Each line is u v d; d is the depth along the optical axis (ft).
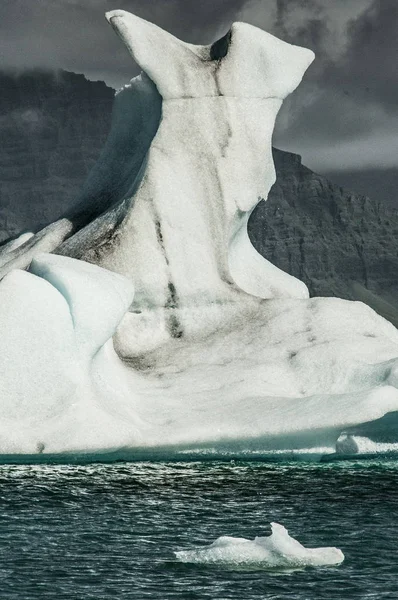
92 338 282.15
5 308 277.23
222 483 254.47
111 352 317.22
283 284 367.25
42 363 275.18
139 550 195.72
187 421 284.61
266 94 359.25
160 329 336.70
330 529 212.64
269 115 359.66
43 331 276.62
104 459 278.26
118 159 375.86
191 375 312.91
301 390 305.94
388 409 277.03
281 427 277.85
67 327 279.49
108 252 334.85
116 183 371.76
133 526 213.46
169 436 276.00
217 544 189.88
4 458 269.23
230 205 348.59
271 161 359.87
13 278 281.74
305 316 333.01
